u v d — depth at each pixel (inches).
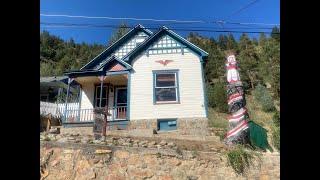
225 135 583.5
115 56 685.3
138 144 459.2
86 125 666.8
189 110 649.6
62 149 443.5
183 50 679.7
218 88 1085.8
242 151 452.1
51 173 431.8
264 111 1054.4
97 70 689.0
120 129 638.5
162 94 663.8
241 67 1558.8
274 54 1611.7
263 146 532.4
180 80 666.2
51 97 1107.3
